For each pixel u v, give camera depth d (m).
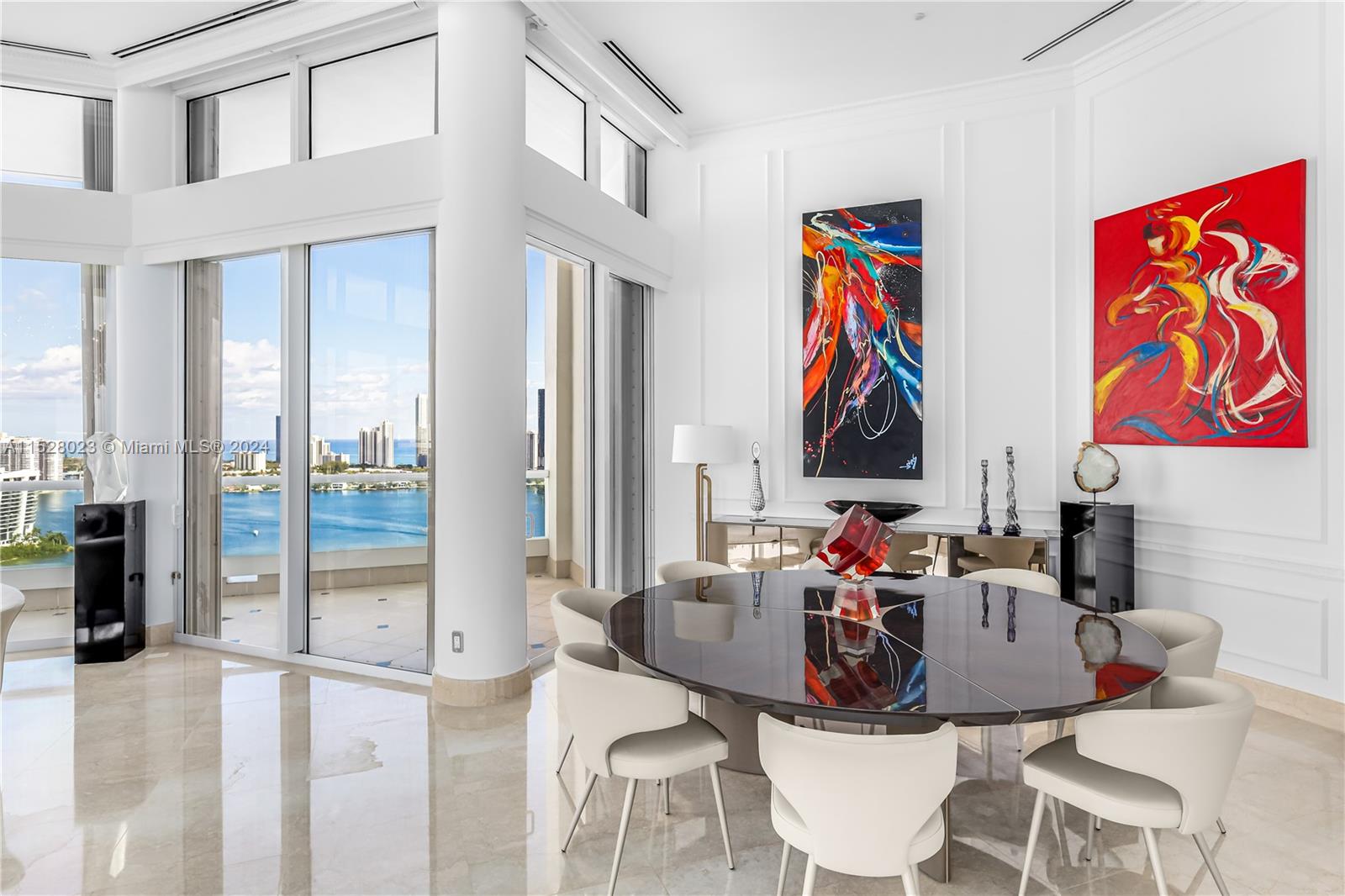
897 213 5.33
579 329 5.11
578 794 2.96
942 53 4.79
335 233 4.42
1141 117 4.55
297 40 4.52
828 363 5.52
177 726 3.64
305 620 4.67
